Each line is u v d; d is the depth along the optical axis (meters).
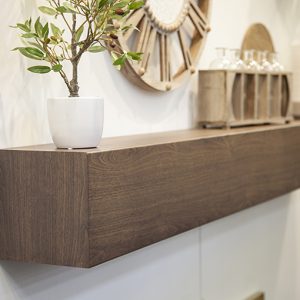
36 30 1.11
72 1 1.15
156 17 1.55
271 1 2.26
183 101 1.76
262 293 2.14
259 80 1.90
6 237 1.13
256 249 2.13
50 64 1.27
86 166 1.04
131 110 1.54
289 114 2.04
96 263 1.07
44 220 1.09
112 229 1.11
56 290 1.29
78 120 1.11
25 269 1.21
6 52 1.17
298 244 2.45
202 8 1.78
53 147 1.15
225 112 1.74
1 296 1.16
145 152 1.20
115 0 1.13
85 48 1.13
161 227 1.26
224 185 1.51
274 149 1.78
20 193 1.11
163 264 1.64
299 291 2.47
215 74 1.74
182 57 1.74
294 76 2.34
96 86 1.42
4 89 1.16
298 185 1.95
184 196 1.34
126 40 1.45
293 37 2.45
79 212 1.06
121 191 1.13
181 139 1.36
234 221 1.98
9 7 1.17
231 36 2.00
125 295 1.50
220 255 1.92
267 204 2.19
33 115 1.23
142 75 1.50
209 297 1.87
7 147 1.17
